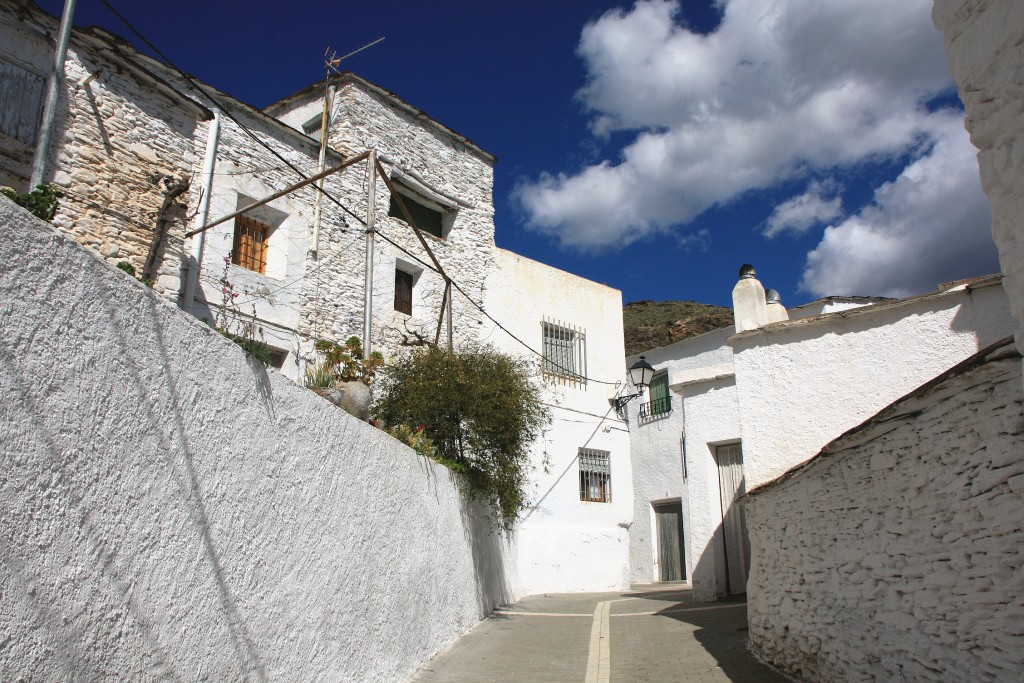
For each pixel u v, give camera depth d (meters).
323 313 14.34
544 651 8.74
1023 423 3.95
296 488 5.23
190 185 11.95
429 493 8.48
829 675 6.33
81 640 3.11
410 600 7.54
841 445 5.80
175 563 3.81
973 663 4.41
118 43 11.09
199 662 3.94
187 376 4.06
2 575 2.73
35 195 4.90
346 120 15.91
